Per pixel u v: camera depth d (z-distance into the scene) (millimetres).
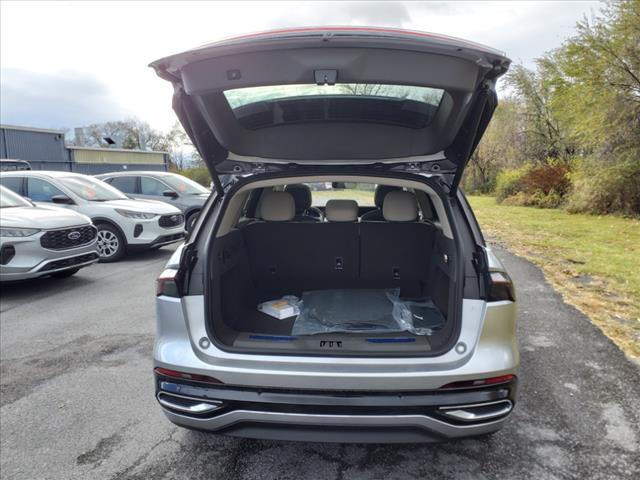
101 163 29016
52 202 7164
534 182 16188
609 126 11656
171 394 1901
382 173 2225
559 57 13797
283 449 2271
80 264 5539
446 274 2309
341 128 2211
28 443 2324
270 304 2648
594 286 5020
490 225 10344
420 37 1523
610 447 2215
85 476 2072
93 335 3861
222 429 1855
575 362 3131
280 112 2143
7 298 5051
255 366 1804
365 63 1574
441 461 2146
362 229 2906
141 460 2186
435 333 2064
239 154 2303
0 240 4781
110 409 2648
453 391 1763
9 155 22859
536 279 5359
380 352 1800
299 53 1566
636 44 11008
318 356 1791
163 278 1989
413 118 2127
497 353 1819
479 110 1845
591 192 12430
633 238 8281
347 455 2211
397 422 1743
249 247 2943
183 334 1918
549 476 2023
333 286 3051
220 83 1678
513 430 2365
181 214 7887
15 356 3420
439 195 2166
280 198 2938
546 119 19078
